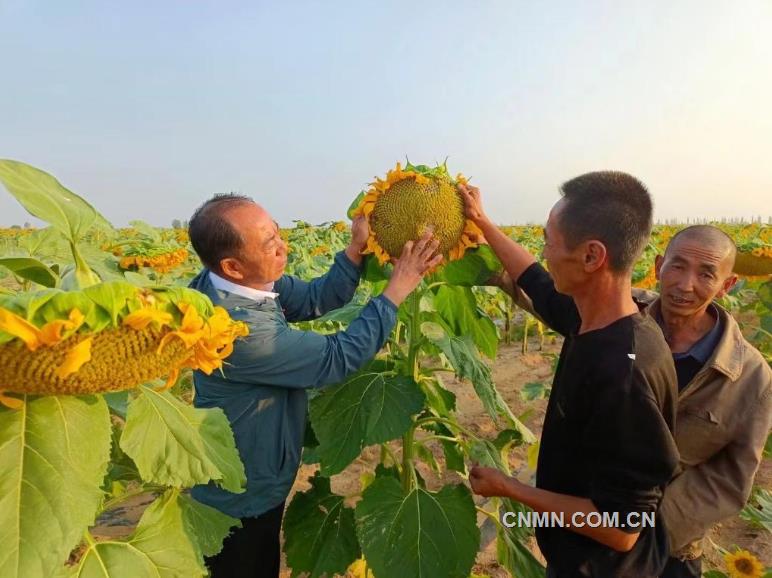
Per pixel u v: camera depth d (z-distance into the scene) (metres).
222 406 2.54
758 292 6.86
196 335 1.26
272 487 2.60
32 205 1.34
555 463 1.98
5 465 1.30
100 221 1.47
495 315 11.83
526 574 2.96
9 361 1.13
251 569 2.62
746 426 2.28
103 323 1.14
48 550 1.24
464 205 2.40
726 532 4.48
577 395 1.83
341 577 3.66
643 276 6.26
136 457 1.56
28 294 1.14
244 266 2.47
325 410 2.61
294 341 2.39
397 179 2.33
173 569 1.74
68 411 1.40
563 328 2.38
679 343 2.51
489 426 6.56
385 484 2.63
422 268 2.41
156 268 5.01
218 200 2.49
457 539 2.48
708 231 2.40
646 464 1.72
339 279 2.89
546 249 1.94
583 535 1.95
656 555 1.97
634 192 1.80
